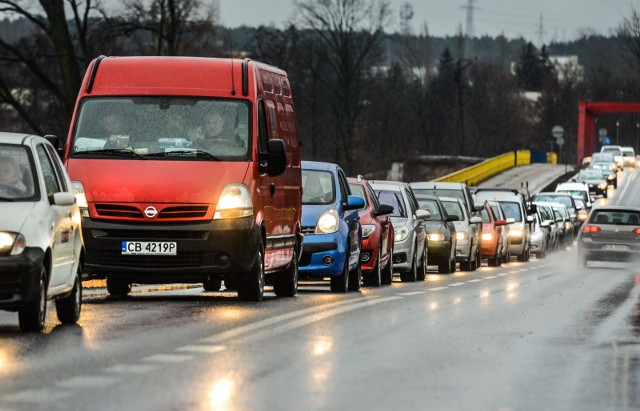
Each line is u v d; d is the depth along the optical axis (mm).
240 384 17391
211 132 34000
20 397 16078
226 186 32969
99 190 32938
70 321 26828
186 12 122125
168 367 19141
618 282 50781
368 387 17344
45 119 144500
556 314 31078
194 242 32594
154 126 34094
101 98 34625
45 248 24844
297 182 38938
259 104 35062
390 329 25938
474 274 62219
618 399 16703
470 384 17875
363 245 45719
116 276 33000
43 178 26156
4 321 27016
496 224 77562
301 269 40469
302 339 23359
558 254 104875
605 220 72938
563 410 15734
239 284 33562
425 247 56406
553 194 133125
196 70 35031
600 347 23109
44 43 133125
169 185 32844
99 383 17375
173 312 29297
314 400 16031
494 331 25969
